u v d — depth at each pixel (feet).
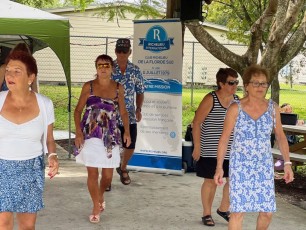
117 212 19.03
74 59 84.12
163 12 35.06
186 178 25.81
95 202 17.42
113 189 22.80
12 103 11.50
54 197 20.74
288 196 23.52
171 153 26.43
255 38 25.96
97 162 16.71
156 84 26.37
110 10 35.40
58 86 80.07
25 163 11.46
